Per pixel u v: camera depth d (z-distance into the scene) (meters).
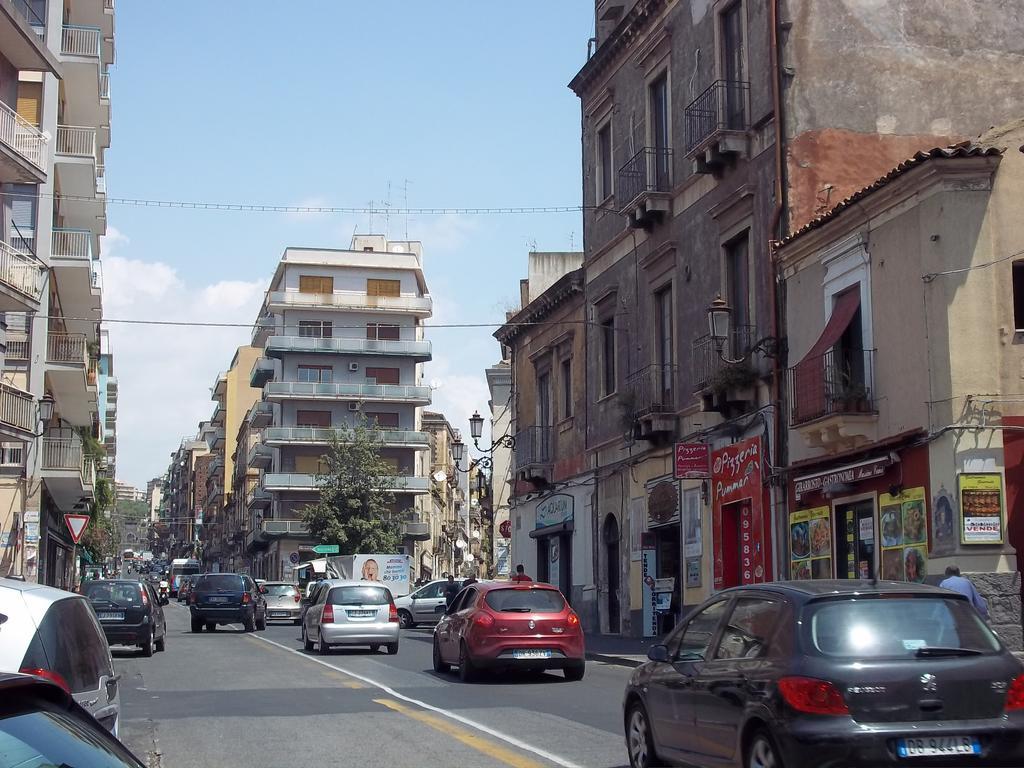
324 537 67.88
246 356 120.56
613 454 31.88
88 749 3.98
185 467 174.12
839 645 7.95
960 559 17.19
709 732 8.75
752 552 23.47
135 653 26.61
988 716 7.77
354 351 83.25
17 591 7.46
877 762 7.52
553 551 37.22
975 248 17.86
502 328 42.28
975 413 17.50
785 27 23.17
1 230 30.08
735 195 24.38
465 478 128.25
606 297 32.19
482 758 11.29
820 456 20.81
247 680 19.70
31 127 30.77
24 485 38.62
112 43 48.62
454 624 20.33
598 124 33.09
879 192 19.11
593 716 14.55
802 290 22.06
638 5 29.08
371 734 12.95
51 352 40.88
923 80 23.34
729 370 23.67
